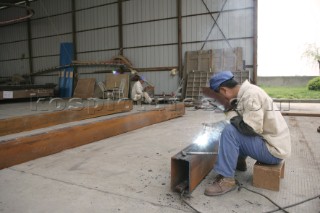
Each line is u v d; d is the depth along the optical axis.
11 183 2.13
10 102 9.92
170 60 9.58
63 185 2.08
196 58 8.76
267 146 1.83
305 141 3.39
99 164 2.58
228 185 1.86
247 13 8.16
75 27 11.63
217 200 1.78
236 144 1.85
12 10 13.45
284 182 2.06
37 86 10.43
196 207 1.69
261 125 1.76
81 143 3.30
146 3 9.79
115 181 2.14
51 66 12.63
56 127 4.16
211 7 8.64
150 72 9.98
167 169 2.41
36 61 13.11
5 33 13.96
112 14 10.62
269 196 1.82
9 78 13.62
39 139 2.80
